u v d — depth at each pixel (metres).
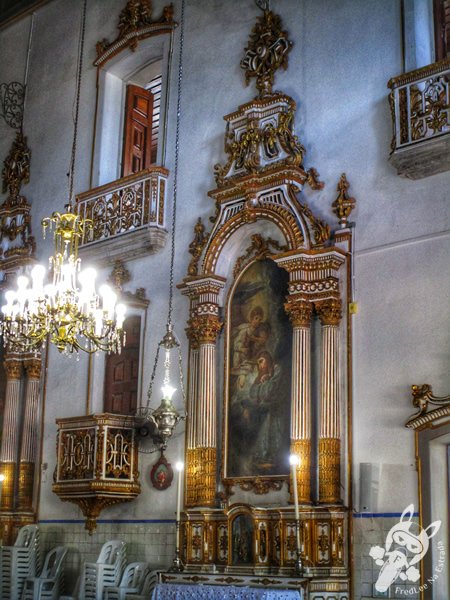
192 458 13.17
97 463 13.76
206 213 14.31
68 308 10.19
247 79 14.23
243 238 13.71
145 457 14.13
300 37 13.66
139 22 16.47
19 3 19.27
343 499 11.41
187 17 15.65
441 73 11.38
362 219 12.16
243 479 12.59
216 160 14.41
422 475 10.73
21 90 18.80
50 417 15.99
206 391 13.23
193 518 12.68
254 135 13.56
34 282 10.27
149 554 13.56
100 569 13.36
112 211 15.53
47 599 14.27
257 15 14.48
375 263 11.86
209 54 15.05
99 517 14.48
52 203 17.30
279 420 12.42
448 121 11.18
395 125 11.66
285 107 13.41
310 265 12.31
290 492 11.86
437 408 10.75
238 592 10.84
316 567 11.23
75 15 18.12
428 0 12.54
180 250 14.55
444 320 11.01
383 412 11.30
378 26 12.68
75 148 17.14
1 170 18.78
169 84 15.58
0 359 17.17
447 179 11.39
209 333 13.47
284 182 12.99
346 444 11.53
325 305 12.05
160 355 14.41
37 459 15.98
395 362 11.34
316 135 13.04
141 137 17.06
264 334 12.95
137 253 15.09
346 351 11.84
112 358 15.32
